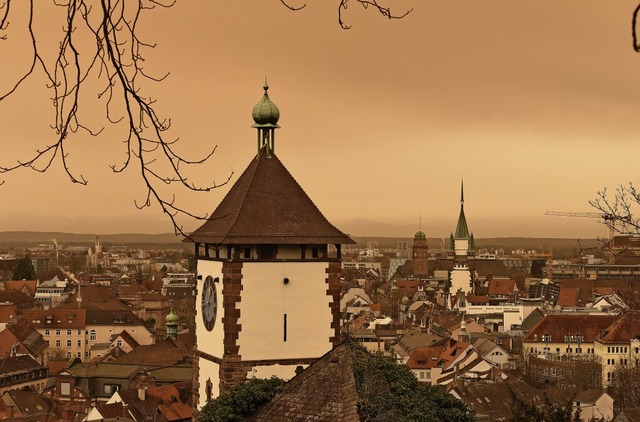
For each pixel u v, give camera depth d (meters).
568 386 190.88
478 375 186.75
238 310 67.62
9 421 156.25
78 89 18.16
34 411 170.00
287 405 47.34
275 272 68.31
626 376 162.38
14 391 173.00
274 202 70.31
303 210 70.38
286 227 69.19
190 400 160.88
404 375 50.03
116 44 18.05
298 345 68.50
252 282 67.81
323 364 48.16
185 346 195.62
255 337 67.81
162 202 19.14
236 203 70.62
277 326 68.25
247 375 67.62
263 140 72.81
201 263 72.94
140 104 18.55
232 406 49.66
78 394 181.50
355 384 45.97
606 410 149.62
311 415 45.84
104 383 182.88
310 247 69.56
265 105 72.56
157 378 177.00
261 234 68.38
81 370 185.62
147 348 191.25
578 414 66.50
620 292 71.88
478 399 139.62
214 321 69.94
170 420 147.00
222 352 68.12
